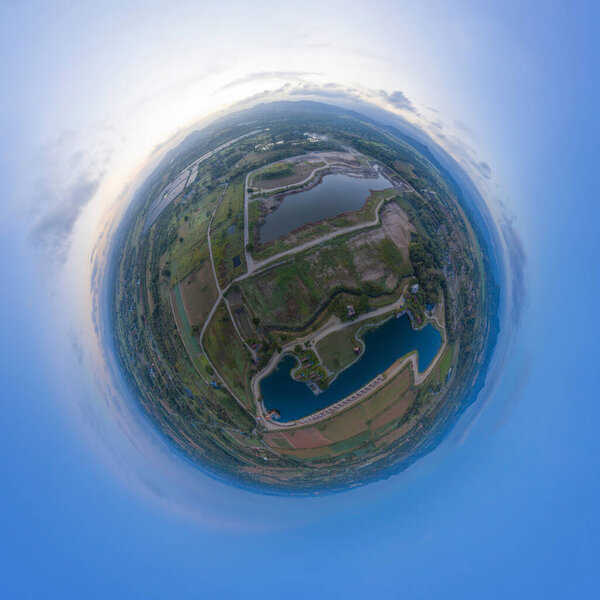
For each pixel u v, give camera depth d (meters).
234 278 85.88
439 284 91.50
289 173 104.62
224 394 84.00
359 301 81.56
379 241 89.69
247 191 100.06
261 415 81.69
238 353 82.12
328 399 80.06
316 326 80.50
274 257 86.19
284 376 80.12
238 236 91.38
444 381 91.81
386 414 83.00
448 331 92.06
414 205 104.75
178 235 103.06
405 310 84.38
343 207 95.31
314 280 83.25
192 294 90.38
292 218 92.81
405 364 82.56
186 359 88.56
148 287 101.88
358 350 80.25
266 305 82.69
